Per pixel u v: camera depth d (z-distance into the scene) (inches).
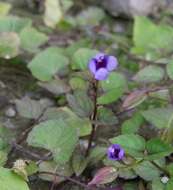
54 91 27.0
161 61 28.4
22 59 29.5
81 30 32.2
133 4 33.0
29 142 23.4
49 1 31.6
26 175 22.8
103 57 23.2
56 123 23.7
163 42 30.2
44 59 27.5
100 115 24.0
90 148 24.9
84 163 24.1
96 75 22.9
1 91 28.1
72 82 26.4
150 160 23.4
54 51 28.9
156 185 23.2
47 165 23.8
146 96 25.8
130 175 23.6
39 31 31.8
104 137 26.2
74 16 33.6
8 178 22.7
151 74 26.5
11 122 26.8
